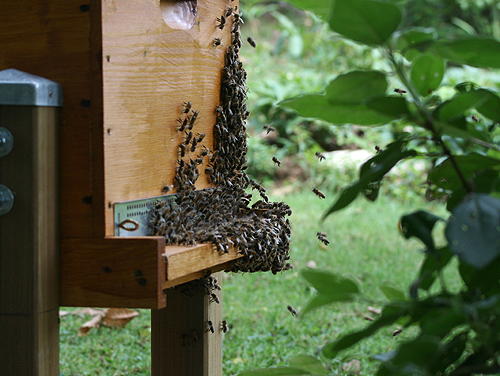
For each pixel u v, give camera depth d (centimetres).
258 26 1625
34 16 209
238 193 307
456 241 121
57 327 204
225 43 297
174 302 299
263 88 1213
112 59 208
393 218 871
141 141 227
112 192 208
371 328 141
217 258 238
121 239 198
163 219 233
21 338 196
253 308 517
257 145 1140
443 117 144
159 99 240
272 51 1458
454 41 134
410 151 156
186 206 257
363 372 372
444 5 1537
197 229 253
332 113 162
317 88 1197
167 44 244
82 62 204
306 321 486
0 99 192
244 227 259
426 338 128
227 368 394
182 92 258
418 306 142
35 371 195
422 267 166
